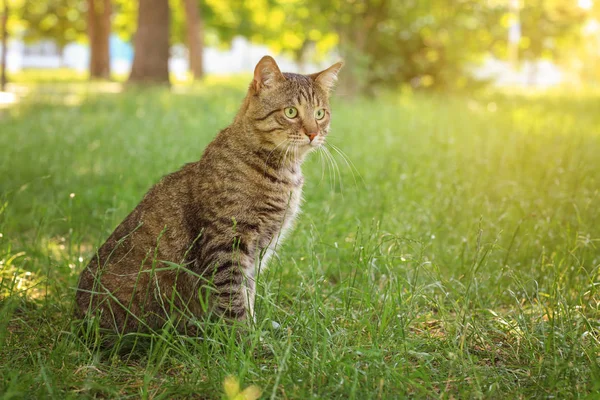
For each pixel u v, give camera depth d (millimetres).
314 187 7773
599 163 8648
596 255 5434
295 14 25516
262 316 4293
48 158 9070
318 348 3732
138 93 20109
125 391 3445
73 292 4504
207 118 13172
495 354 3865
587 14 27938
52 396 3135
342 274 5293
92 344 3961
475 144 9922
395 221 5980
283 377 3328
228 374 3355
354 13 22000
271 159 4375
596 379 3254
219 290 4141
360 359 3605
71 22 45125
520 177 7723
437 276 4922
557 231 5762
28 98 18562
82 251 5941
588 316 4395
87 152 9617
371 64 22438
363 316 4047
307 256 5109
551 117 14914
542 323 3990
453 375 3533
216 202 4156
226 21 40750
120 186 7688
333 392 3316
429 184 7645
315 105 4652
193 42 35594
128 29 44250
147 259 4137
